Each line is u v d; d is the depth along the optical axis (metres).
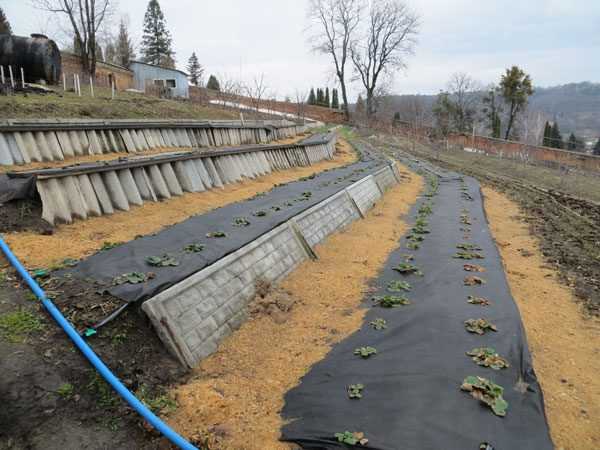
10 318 3.74
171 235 6.05
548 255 7.89
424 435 2.87
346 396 3.42
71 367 3.35
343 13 46.47
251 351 4.28
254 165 12.59
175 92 35.72
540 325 5.13
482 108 44.06
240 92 34.97
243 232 6.22
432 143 32.53
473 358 3.80
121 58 47.50
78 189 6.64
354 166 15.91
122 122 12.08
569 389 3.88
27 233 5.63
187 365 3.80
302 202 8.48
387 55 47.34
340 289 5.87
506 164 23.92
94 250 5.46
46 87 17.69
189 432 3.07
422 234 8.66
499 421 3.02
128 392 3.11
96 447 2.82
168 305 4.01
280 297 5.29
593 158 24.84
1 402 2.95
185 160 9.37
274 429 3.16
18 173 6.10
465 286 5.72
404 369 3.70
